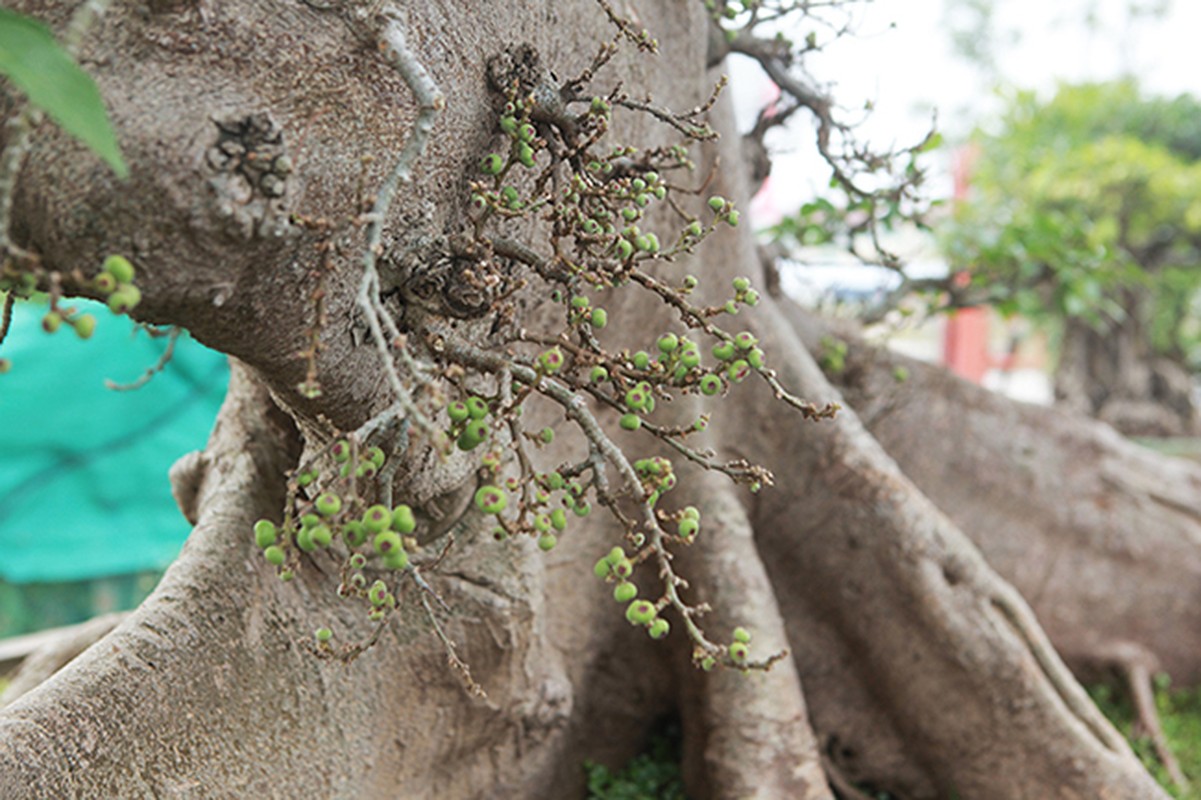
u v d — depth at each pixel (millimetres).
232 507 2312
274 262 1354
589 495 2803
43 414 5262
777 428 3008
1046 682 2965
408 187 1504
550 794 2867
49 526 5434
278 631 2225
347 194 1397
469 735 2553
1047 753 2902
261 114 1261
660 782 3127
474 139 1656
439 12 1564
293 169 1310
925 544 2986
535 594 2500
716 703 2764
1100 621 4277
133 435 5520
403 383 1702
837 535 3053
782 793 2674
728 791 2701
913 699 3076
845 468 2994
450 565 2395
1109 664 4281
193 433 5676
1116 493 4227
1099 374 9336
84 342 5258
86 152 1170
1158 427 9062
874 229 3201
